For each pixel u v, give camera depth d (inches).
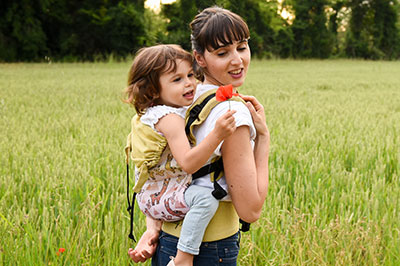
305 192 161.5
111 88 598.9
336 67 1448.1
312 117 320.5
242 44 76.9
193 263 76.1
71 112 362.3
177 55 74.0
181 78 74.3
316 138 240.5
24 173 181.5
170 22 1610.5
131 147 83.1
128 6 1601.9
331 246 116.6
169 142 72.5
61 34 1654.8
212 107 72.6
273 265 115.2
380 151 214.4
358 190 166.9
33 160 199.8
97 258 117.6
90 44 1662.2
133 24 1583.4
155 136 73.5
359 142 226.7
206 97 74.0
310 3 2160.4
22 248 116.0
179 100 74.1
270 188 164.4
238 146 71.7
